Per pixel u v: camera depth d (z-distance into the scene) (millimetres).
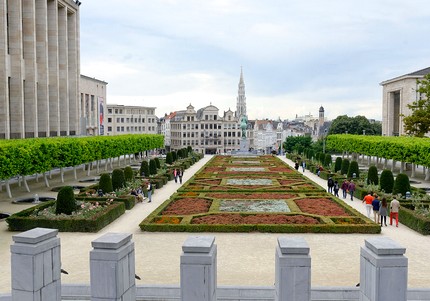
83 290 19203
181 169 74750
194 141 187875
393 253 13562
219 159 109750
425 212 37156
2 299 17641
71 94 98188
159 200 50531
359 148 90812
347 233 34125
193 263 14000
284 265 14164
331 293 19094
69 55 97812
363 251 14695
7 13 72625
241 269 24859
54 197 50719
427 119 84438
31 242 14758
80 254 27938
